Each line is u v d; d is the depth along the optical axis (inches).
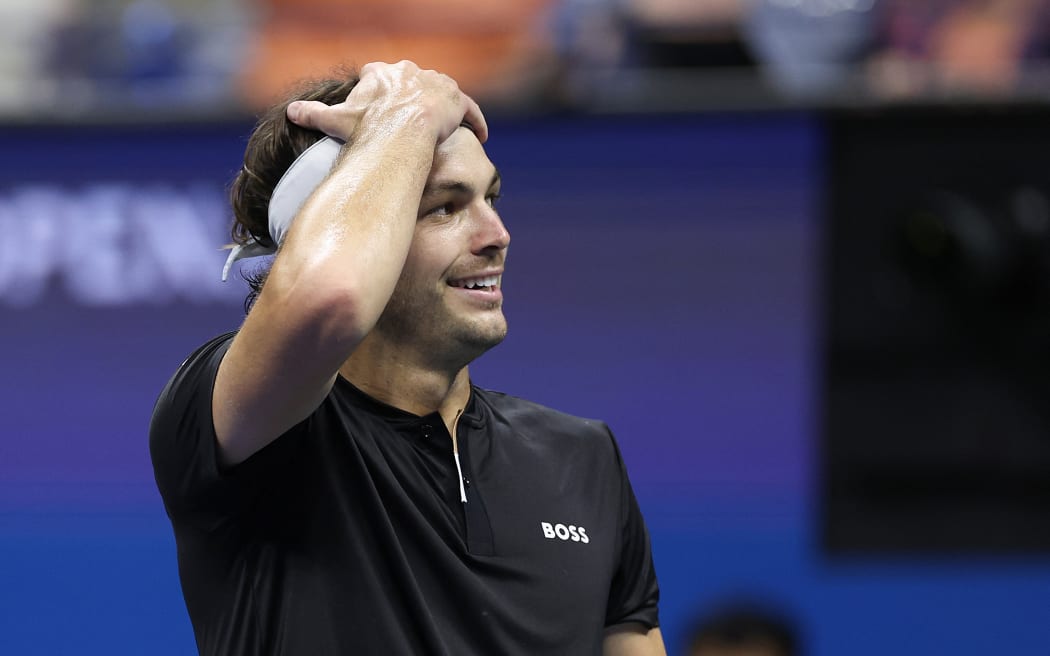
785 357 499.8
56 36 565.9
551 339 499.8
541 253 500.1
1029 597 502.9
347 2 593.0
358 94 214.5
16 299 503.8
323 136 216.2
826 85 538.6
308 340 185.3
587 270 498.3
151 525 499.8
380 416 220.1
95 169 503.8
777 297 498.9
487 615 209.6
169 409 203.6
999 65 571.8
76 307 504.1
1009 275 493.7
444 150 217.8
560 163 498.6
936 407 504.4
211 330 504.4
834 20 570.3
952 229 495.5
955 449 503.5
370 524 208.2
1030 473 502.6
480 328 219.5
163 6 593.3
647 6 557.0
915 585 501.7
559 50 549.6
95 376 504.1
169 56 573.9
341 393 219.9
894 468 502.0
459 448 225.1
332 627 201.0
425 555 210.1
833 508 500.1
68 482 500.7
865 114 497.0
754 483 498.3
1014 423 502.9
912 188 501.7
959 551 503.5
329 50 591.8
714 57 553.3
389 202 197.0
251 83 577.6
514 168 500.4
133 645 495.8
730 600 496.7
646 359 498.0
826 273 499.5
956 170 501.0
